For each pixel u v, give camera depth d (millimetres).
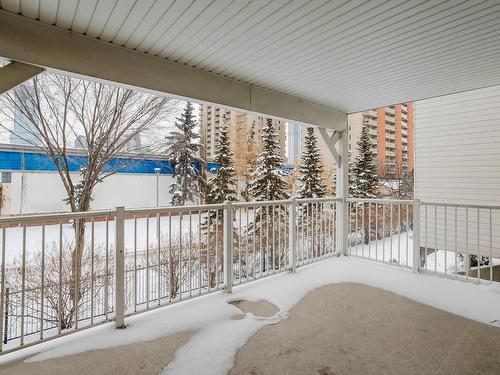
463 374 1976
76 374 1968
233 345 2324
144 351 2236
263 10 2311
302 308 3029
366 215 12031
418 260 4230
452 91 4273
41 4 2201
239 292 3451
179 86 3277
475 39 2770
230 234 3461
